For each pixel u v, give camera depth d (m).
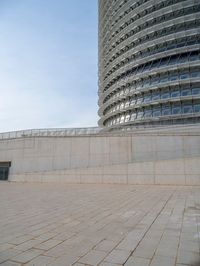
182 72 40.94
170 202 10.84
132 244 5.44
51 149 23.47
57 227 6.88
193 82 38.38
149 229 6.62
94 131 39.16
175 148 19.84
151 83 43.53
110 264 4.39
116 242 5.58
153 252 4.96
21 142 25.03
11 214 8.64
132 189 16.22
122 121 46.53
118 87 50.28
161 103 41.09
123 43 52.12
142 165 19.23
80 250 5.08
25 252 4.97
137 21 49.62
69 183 21.14
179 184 18.08
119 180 19.73
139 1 52.03
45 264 4.39
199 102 38.22
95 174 20.61
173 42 44.72
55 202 11.24
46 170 23.17
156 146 20.30
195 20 43.00
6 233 6.31
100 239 5.79
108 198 12.35
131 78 46.44
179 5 44.41
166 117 39.00
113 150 21.36
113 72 55.59
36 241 5.66
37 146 24.12
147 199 11.84
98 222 7.42
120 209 9.43
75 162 22.33
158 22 47.72
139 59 47.16
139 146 20.72
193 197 12.22
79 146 22.48
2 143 26.16
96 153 21.83
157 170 18.80
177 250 5.07
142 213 8.66
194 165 18.00
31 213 8.80
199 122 36.75
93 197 12.75
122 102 49.16
